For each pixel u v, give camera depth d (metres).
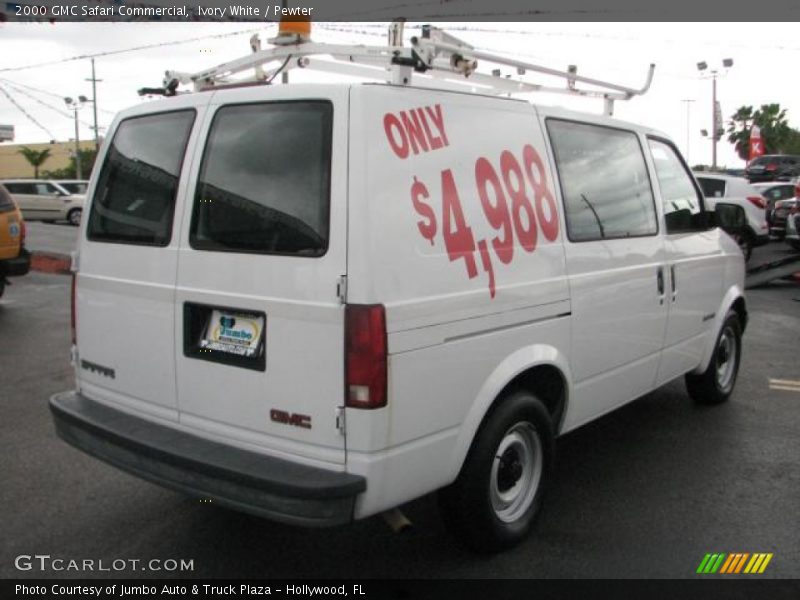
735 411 5.88
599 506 4.14
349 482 2.82
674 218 4.98
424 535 3.81
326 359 2.88
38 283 12.09
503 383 3.39
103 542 3.71
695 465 4.75
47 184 25.56
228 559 3.57
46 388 6.25
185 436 3.33
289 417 3.00
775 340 8.55
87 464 4.66
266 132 3.12
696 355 5.39
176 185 3.39
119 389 3.67
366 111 2.89
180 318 3.33
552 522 3.95
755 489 4.39
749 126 55.03
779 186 18.86
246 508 2.95
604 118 4.35
